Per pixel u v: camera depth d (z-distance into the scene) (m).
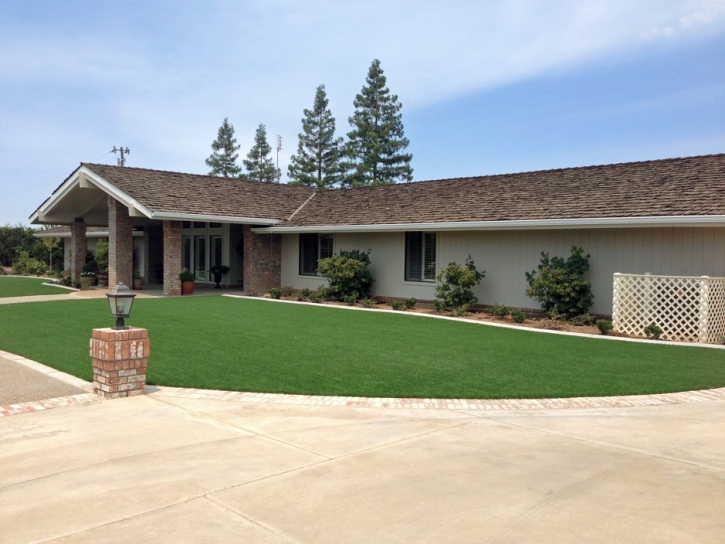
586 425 6.23
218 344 10.66
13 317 14.49
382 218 18.86
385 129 47.12
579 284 13.89
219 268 25.05
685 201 12.96
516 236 15.92
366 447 5.44
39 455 5.16
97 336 7.23
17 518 3.93
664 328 12.22
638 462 5.10
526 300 15.76
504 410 6.81
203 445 5.46
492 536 3.73
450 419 6.41
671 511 4.11
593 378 8.35
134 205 18.98
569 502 4.25
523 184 17.73
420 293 18.36
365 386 7.76
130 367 7.23
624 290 12.79
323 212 21.98
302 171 52.06
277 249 22.92
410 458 5.14
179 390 7.55
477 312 16.48
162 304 17.64
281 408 6.78
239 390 7.54
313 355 9.77
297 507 4.12
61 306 17.09
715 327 11.91
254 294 22.14
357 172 47.00
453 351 10.29
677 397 7.45
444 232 17.62
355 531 3.78
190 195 21.19
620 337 12.20
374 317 15.06
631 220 12.90
